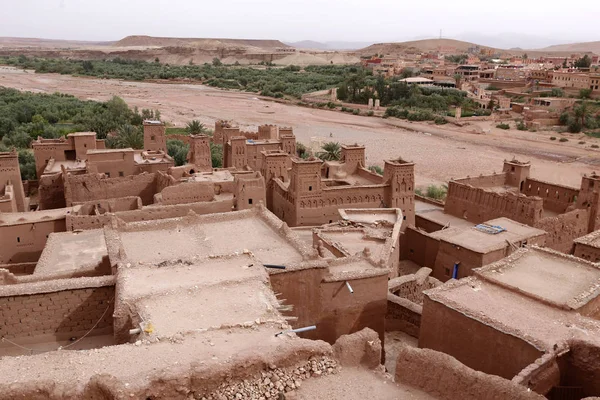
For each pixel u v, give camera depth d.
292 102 161.12
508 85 165.12
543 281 19.20
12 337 15.64
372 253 25.88
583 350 14.20
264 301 14.88
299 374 11.35
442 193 65.38
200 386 10.27
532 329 15.80
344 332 19.28
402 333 22.98
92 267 19.80
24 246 31.83
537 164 94.56
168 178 40.09
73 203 36.66
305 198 38.50
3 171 41.09
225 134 60.72
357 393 11.14
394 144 109.50
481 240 30.62
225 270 16.80
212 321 13.61
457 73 184.75
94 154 46.53
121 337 14.17
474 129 122.56
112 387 9.41
